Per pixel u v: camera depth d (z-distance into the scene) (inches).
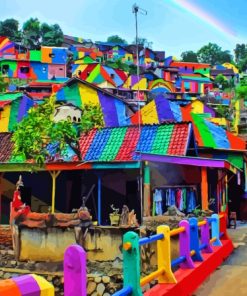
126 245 212.4
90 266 492.7
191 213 557.9
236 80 3705.7
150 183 645.3
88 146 754.2
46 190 755.4
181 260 307.9
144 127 754.2
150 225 489.7
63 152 726.5
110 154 719.1
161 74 2923.2
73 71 2588.6
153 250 440.8
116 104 1223.5
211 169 707.4
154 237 246.4
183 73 3282.5
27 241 515.2
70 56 2923.2
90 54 3112.7
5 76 2491.4
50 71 2586.1
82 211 509.7
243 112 2140.7
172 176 665.6
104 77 2188.7
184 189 628.7
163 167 662.5
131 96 2218.3
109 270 485.4
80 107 1111.6
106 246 493.7
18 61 2539.4
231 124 1908.2
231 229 746.2
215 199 703.1
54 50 2620.6
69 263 156.6
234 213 773.3
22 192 760.3
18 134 703.7
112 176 711.7
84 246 498.9
